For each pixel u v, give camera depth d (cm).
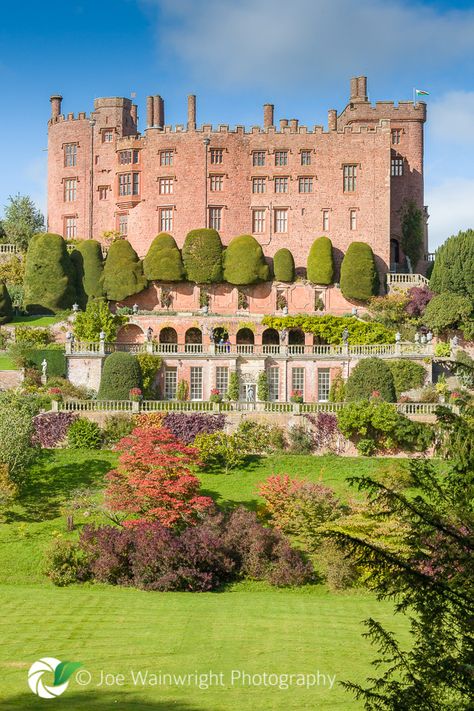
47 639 2795
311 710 2164
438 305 7162
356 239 8269
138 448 4147
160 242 7950
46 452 5012
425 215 9044
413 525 1606
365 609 3319
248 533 3881
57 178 8912
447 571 1554
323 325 7088
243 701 2231
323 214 8281
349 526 3759
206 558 3706
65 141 8875
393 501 1630
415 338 6625
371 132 8319
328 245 8006
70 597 3422
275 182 8306
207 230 7931
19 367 6412
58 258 7819
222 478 4803
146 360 6231
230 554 3822
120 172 8494
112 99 8750
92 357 6272
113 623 3023
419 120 8888
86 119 8825
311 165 8312
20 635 2839
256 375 6400
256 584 3759
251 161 8338
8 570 3778
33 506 4419
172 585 3641
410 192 8831
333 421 5228
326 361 6431
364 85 9112
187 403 5403
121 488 4100
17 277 8275
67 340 6300
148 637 2847
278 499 4216
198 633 2909
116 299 7906
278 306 7981
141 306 8000
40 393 5781
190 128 8419
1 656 2589
